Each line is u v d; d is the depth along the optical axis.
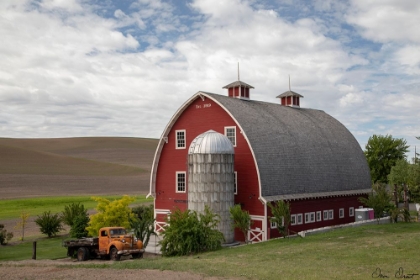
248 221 36.09
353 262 22.14
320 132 49.88
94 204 74.00
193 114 43.75
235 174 40.19
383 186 50.06
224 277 19.22
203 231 30.61
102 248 31.58
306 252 26.20
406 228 37.88
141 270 21.67
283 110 50.34
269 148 40.47
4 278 20.48
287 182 40.56
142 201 80.44
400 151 75.88
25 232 49.72
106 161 169.38
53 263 26.80
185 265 22.77
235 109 41.62
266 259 24.31
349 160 50.59
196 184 37.44
